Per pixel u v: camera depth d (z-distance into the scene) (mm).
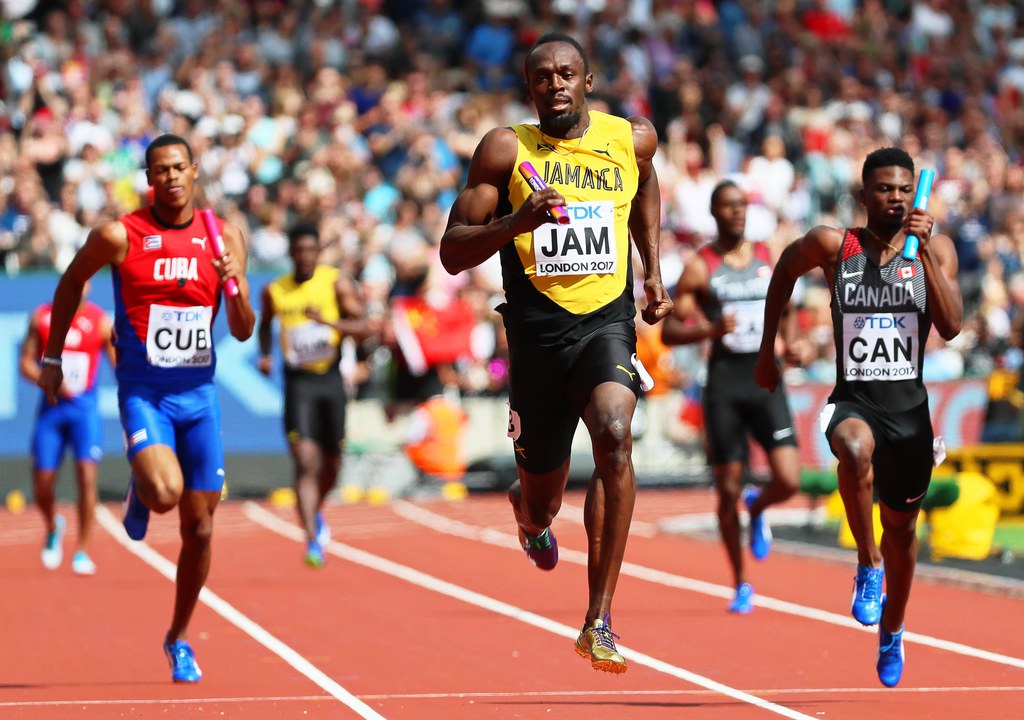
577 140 19062
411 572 38125
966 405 50781
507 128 19156
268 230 59844
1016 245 69062
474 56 77250
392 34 76688
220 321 56500
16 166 58938
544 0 78688
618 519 17875
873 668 24406
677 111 75312
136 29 69812
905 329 20703
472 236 18047
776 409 31328
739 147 74875
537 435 19703
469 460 58094
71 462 55656
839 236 21125
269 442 56750
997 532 44281
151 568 39156
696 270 31359
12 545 44562
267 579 36812
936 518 39312
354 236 60906
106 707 21172
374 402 57375
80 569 37938
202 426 22656
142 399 22469
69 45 67250
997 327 61094
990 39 90875
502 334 59094
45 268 56219
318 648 26703
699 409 60000
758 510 31984
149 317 22438
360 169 65750
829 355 59594
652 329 60000
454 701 21594
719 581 36125
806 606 31922
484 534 46719
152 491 21688
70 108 63219
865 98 81625
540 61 18859
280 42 72125
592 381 18484
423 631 28688
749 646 26766
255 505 54938
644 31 80812
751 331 31375
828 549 41125
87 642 27609
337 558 41219
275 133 65625
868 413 20672
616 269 18984
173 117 63688
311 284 39219
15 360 54562
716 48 81250
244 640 27625
